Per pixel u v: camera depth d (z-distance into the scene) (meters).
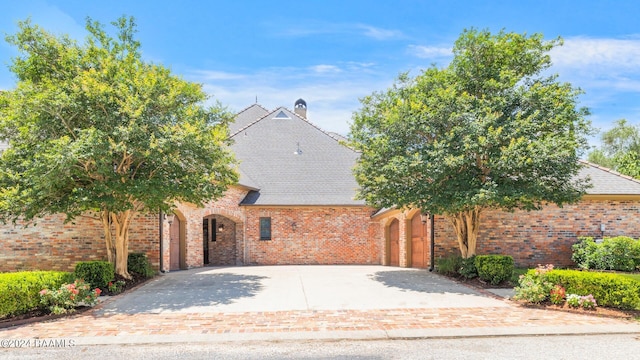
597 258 16.31
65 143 10.46
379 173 13.82
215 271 17.83
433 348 7.26
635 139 38.84
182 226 19.14
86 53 13.45
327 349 7.21
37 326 8.66
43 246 16.06
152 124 12.35
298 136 27.02
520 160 11.91
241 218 22.12
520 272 15.48
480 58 14.29
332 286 13.34
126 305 10.66
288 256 22.48
